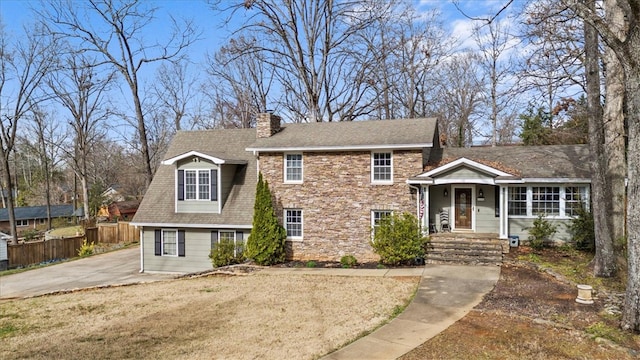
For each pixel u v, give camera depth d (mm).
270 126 21703
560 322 9586
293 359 8102
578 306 10734
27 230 50469
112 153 66938
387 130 20359
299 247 20328
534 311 10484
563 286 12781
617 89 14828
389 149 19156
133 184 63000
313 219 20156
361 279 15164
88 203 49375
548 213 19250
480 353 8102
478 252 17094
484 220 19906
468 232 19922
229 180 21875
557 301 11242
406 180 18906
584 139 29531
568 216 18984
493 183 17875
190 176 21688
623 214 15055
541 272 14742
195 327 10383
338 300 12320
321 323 10242
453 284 13562
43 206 59062
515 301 11422
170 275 21453
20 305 14664
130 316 11789
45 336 10352
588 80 14000
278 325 10219
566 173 18625
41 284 20766
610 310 10242
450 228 20328
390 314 10773
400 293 12844
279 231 19797
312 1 30688
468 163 17922
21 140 53594
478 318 10172
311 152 20219
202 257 21422
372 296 12625
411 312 10867
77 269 24203
